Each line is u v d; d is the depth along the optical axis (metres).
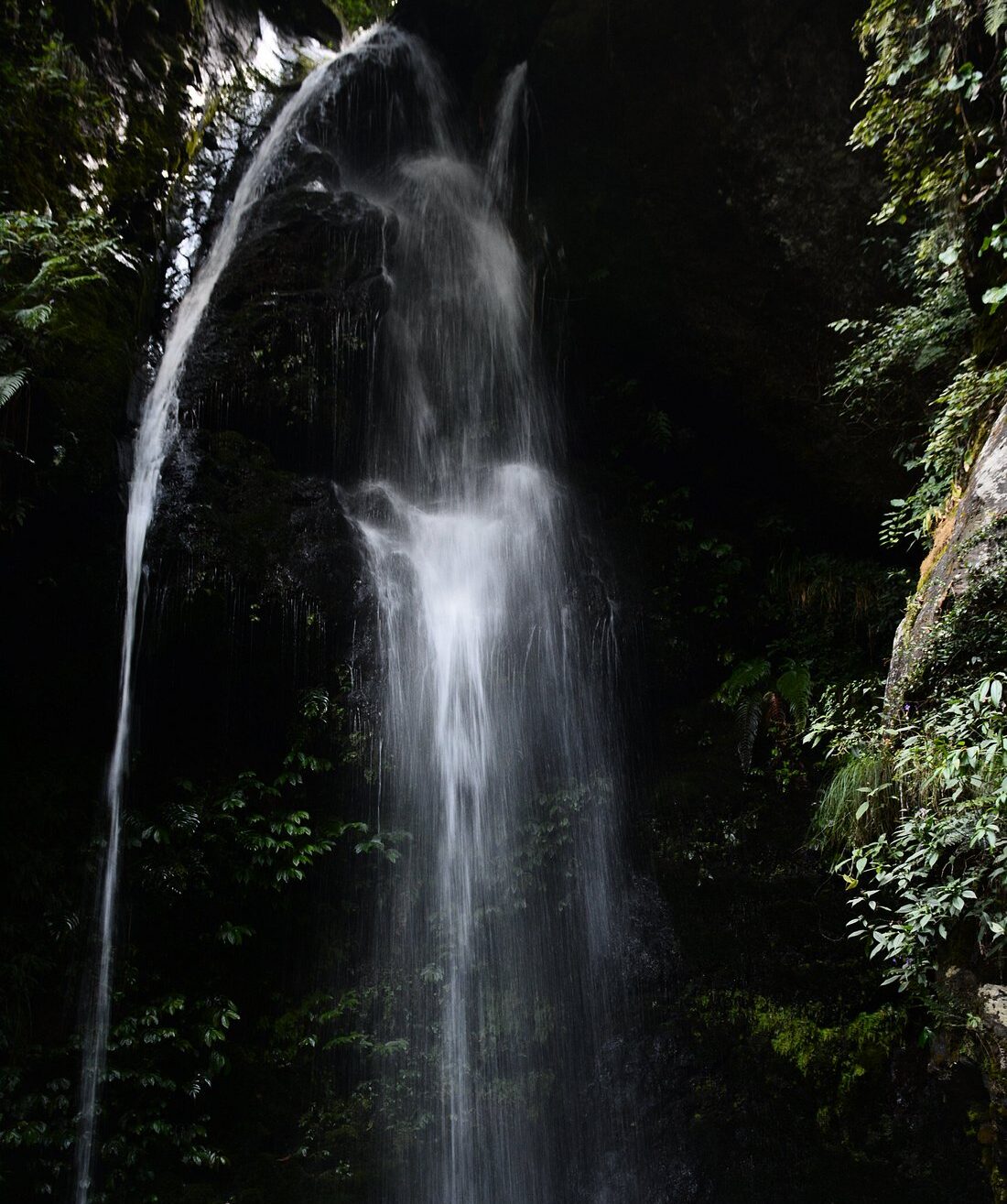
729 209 8.52
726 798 7.54
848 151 7.90
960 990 4.99
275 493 7.77
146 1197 5.71
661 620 8.46
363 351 8.88
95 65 9.21
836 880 6.93
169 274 9.06
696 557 8.82
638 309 9.16
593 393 9.68
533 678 7.98
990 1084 4.92
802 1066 6.50
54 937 5.98
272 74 11.80
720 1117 6.58
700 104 8.40
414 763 7.41
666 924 7.24
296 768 7.07
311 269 8.98
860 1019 6.53
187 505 7.24
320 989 6.76
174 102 10.08
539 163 9.66
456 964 7.05
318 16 13.23
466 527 8.70
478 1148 6.64
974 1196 5.64
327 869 7.02
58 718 6.51
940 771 4.34
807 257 8.26
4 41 8.13
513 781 7.65
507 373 9.73
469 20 10.52
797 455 8.70
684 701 8.27
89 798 6.45
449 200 10.32
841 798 5.75
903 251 7.71
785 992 6.79
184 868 6.44
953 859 4.60
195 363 8.00
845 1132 6.25
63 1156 5.59
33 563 6.35
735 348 8.79
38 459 6.25
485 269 9.94
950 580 5.10
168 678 6.89
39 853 6.11
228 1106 6.21
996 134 5.43
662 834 7.55
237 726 7.12
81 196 8.29
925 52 5.59
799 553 8.87
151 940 6.33
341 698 7.35
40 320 6.07
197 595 6.93
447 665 7.79
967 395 5.80
